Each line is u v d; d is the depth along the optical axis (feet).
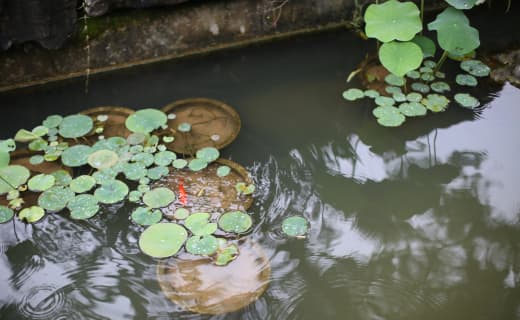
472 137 9.21
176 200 7.93
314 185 8.34
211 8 10.43
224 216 7.68
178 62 10.70
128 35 10.11
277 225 7.70
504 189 8.32
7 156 8.00
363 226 7.75
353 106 9.84
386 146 9.07
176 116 9.30
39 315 6.51
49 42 9.39
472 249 7.46
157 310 6.57
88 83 10.15
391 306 6.71
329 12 11.37
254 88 10.21
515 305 6.74
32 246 7.35
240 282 6.93
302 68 10.75
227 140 8.89
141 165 8.38
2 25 8.94
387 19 10.02
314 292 6.84
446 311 6.68
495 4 12.41
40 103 9.70
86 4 9.46
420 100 9.87
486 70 10.59
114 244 7.40
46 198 7.86
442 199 8.20
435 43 11.48
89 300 6.69
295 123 9.43
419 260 7.30
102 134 8.96
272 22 11.05
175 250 7.23
